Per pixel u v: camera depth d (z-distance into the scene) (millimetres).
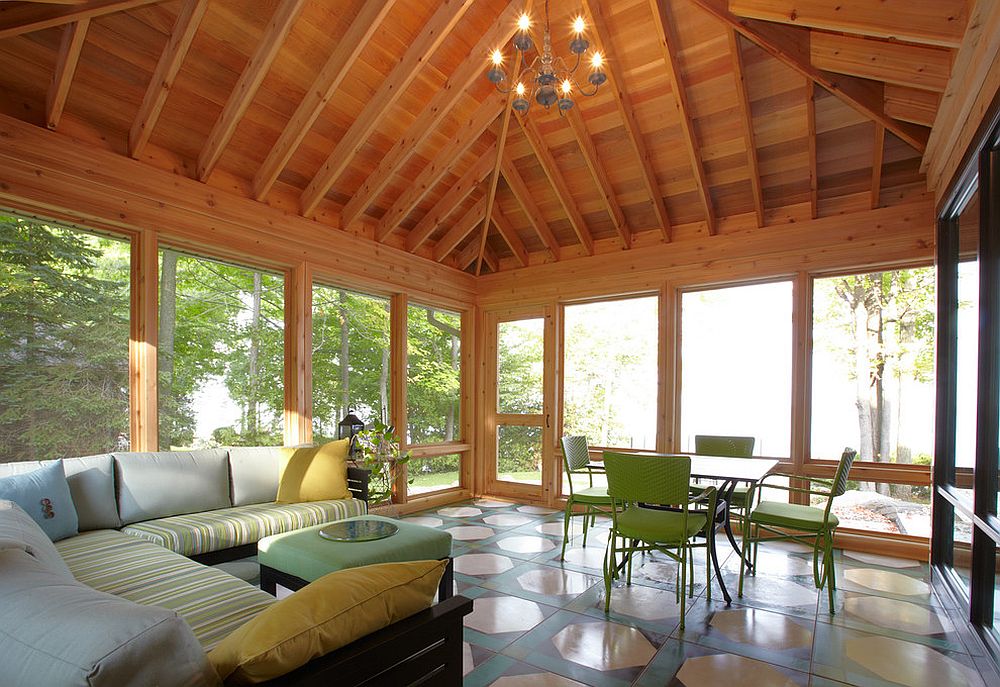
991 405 2604
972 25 2268
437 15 3631
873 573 3637
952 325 3402
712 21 3691
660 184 5020
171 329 3822
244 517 3211
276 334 4496
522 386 6234
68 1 2527
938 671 2355
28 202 3086
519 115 4578
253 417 4277
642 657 2469
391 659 1312
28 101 3141
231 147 3996
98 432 3355
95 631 868
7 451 3008
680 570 3029
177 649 930
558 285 5961
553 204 5613
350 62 3537
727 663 2416
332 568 2410
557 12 3814
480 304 6539
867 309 4441
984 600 2568
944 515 3434
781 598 3176
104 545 2566
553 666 2387
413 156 4836
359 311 5270
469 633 2709
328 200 4824
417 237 5629
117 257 3521
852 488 4375
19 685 865
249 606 1888
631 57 4117
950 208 3346
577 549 4176
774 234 4738
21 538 1530
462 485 6430
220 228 3994
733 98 4105
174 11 3141
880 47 3043
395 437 5293
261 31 3416
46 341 3188
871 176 4281
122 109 3441
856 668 2377
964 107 2721
